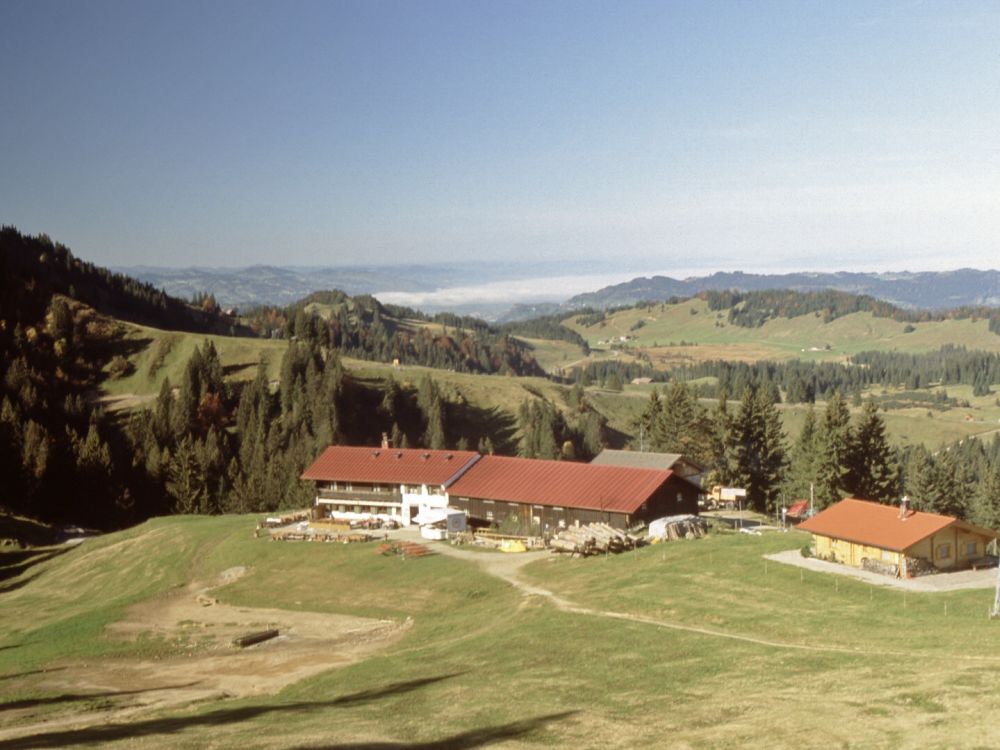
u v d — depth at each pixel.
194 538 105.94
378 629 68.12
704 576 65.81
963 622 49.97
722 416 148.88
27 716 49.50
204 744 35.59
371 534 100.31
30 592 103.19
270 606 78.88
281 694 50.41
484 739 34.81
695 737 33.56
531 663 48.38
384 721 38.84
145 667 62.91
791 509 130.88
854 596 58.41
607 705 39.28
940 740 30.11
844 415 128.75
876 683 38.47
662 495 95.38
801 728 33.22
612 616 58.31
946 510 155.25
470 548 89.50
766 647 47.59
